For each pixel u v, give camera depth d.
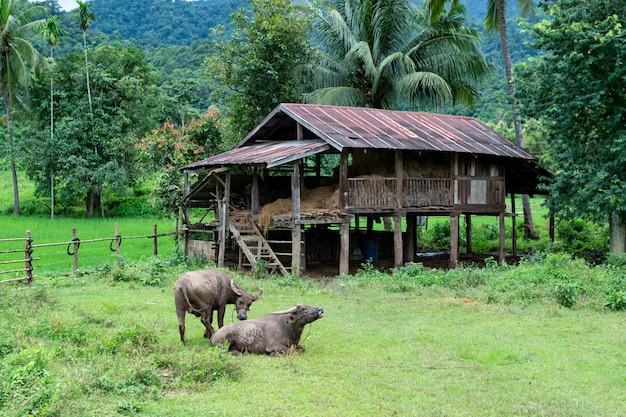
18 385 6.51
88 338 9.17
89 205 37.31
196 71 58.50
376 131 18.84
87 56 38.22
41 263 18.75
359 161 20.33
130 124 37.81
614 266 16.66
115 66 38.34
